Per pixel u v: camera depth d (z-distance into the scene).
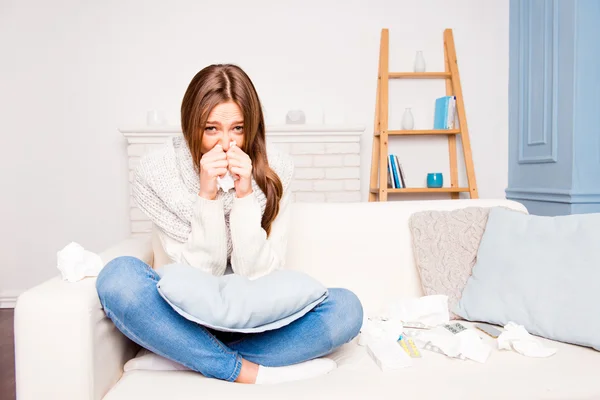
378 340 1.16
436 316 1.31
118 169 2.95
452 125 2.92
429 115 3.06
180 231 1.25
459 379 0.96
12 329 2.48
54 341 0.89
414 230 1.51
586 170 2.45
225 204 1.30
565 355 1.09
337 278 1.50
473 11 3.03
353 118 3.02
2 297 2.95
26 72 2.90
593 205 2.45
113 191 2.96
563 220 1.31
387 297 1.50
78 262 1.03
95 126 2.94
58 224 2.96
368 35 3.00
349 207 1.57
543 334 1.19
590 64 2.42
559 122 2.54
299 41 2.98
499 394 0.90
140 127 2.77
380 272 1.51
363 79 3.01
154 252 1.42
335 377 0.98
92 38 2.92
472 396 0.89
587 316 1.13
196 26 2.95
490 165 3.09
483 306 1.30
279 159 1.41
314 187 2.89
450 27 3.03
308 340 1.02
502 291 1.29
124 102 2.94
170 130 2.78
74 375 0.89
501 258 1.33
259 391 0.91
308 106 3.00
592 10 2.41
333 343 1.04
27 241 2.96
